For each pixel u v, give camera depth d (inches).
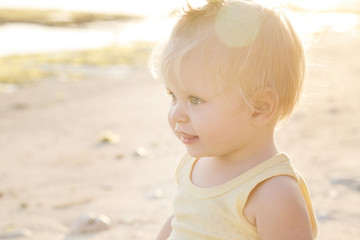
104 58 823.7
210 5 47.9
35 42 1228.5
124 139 312.8
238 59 45.3
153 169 235.5
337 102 360.8
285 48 46.3
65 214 179.5
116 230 156.0
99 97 488.7
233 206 48.9
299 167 211.0
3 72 644.1
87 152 286.4
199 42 46.4
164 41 49.7
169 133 323.6
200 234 50.9
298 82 48.0
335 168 205.8
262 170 48.4
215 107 46.6
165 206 177.6
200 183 53.1
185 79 47.1
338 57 653.3
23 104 454.9
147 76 627.8
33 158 279.0
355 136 265.7
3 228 165.8
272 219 46.8
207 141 47.6
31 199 200.7
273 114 46.7
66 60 794.2
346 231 141.9
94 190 208.1
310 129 287.4
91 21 2078.0
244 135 47.8
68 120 387.5
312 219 52.2
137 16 2425.0
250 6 46.6
